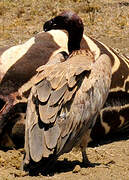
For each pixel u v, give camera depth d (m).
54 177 9.22
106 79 9.64
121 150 11.05
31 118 9.11
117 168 9.93
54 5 27.94
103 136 11.62
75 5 27.89
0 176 9.19
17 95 10.53
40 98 9.12
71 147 9.32
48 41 10.95
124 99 11.64
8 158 10.06
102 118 11.29
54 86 9.19
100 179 9.24
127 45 20.33
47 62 10.49
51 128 8.91
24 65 10.62
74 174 9.45
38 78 9.45
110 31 22.62
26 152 8.96
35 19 25.48
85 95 9.28
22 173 9.17
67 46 10.95
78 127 9.25
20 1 28.59
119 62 11.61
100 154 10.75
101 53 11.38
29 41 11.11
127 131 12.20
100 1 28.42
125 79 11.61
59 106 9.05
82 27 10.66
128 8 26.67
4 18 25.59
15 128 10.59
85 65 9.45
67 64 9.55
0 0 28.67
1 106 10.69
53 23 11.27
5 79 10.56
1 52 10.85
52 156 8.91
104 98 9.66
